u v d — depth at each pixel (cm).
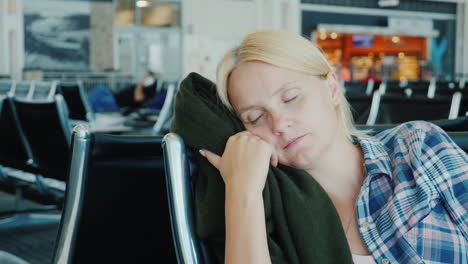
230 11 1555
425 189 100
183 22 1513
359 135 113
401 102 314
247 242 90
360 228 102
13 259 122
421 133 108
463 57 1908
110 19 1466
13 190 418
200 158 101
